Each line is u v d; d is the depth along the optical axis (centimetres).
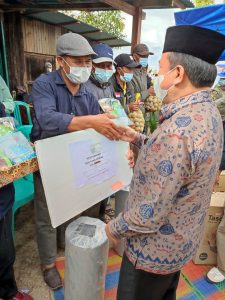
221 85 357
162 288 119
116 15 877
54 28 591
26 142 127
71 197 138
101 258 145
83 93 163
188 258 109
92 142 141
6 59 461
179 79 91
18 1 409
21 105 298
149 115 329
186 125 85
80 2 389
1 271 152
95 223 160
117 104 171
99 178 151
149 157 93
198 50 85
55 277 187
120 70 252
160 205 90
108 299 180
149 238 102
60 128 135
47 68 579
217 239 203
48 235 181
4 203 134
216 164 93
